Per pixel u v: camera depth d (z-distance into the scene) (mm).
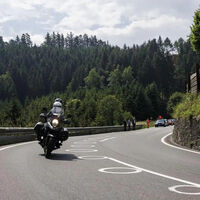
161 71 173250
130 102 121312
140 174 6879
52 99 141625
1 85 183250
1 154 10617
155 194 5078
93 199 4770
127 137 21906
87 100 130250
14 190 5367
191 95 17422
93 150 12359
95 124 99125
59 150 12461
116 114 97438
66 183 5918
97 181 6105
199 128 13039
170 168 7715
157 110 130625
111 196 4945
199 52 42250
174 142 17250
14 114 97125
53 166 7957
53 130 9641
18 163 8445
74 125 113500
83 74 194750
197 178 6441
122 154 10836
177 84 173625
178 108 18406
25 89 198875
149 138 20547
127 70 171375
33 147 13383
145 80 172000
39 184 5832
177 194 5082
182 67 178750
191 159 9453
